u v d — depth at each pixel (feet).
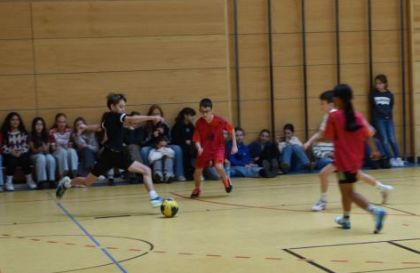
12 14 51.72
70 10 52.54
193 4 54.19
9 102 51.75
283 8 56.44
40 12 52.11
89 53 52.90
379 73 57.62
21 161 48.67
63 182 35.45
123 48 53.36
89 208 36.40
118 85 53.31
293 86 56.75
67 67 52.60
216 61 54.65
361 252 21.89
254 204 35.58
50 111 52.39
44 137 49.62
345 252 21.98
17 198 42.88
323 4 56.90
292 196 38.65
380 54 57.57
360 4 57.31
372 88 57.21
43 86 52.24
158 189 45.57
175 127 52.13
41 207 37.52
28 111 52.06
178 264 20.84
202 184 48.01
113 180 50.37
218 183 48.37
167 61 53.98
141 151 50.34
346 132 26.02
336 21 57.00
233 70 55.93
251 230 27.07
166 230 27.81
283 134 56.29
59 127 50.31
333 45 57.16
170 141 51.85
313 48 56.90
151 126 51.24
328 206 33.81
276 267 20.01
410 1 57.26
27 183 49.34
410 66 57.62
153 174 49.70
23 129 49.70
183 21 54.13
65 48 52.54
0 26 51.55
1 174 48.16
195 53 54.34
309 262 20.52
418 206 32.73
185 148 51.49
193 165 51.37
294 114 56.80
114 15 53.21
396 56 57.72
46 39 52.24
